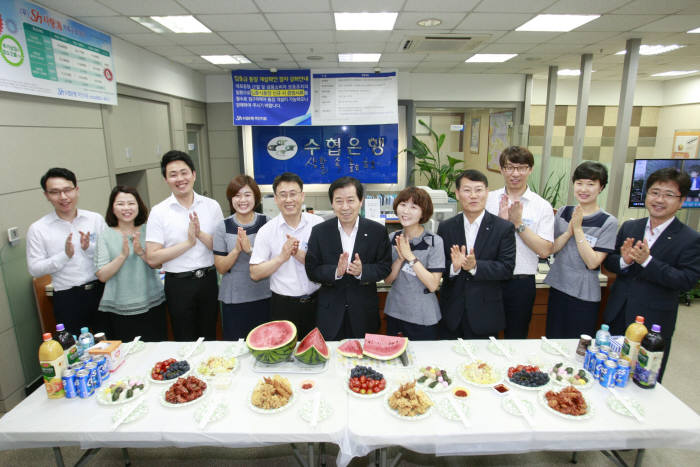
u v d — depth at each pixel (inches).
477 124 341.4
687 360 129.6
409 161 270.2
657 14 140.8
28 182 116.4
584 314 89.7
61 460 63.6
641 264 77.9
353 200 75.2
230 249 92.0
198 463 85.7
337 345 74.8
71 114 136.4
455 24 150.9
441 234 86.4
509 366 68.1
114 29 149.6
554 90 241.9
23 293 110.9
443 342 77.0
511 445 53.6
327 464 83.7
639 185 162.1
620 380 61.5
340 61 214.8
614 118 306.3
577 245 86.5
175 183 91.7
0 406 105.1
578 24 152.7
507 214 90.9
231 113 259.9
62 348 62.9
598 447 53.9
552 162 259.1
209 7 128.0
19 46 111.9
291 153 265.7
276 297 88.1
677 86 295.3
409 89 262.5
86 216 102.3
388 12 136.1
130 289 93.8
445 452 53.4
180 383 61.6
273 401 57.2
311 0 123.0
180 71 221.1
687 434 53.2
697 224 187.6
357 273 74.3
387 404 57.6
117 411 57.1
